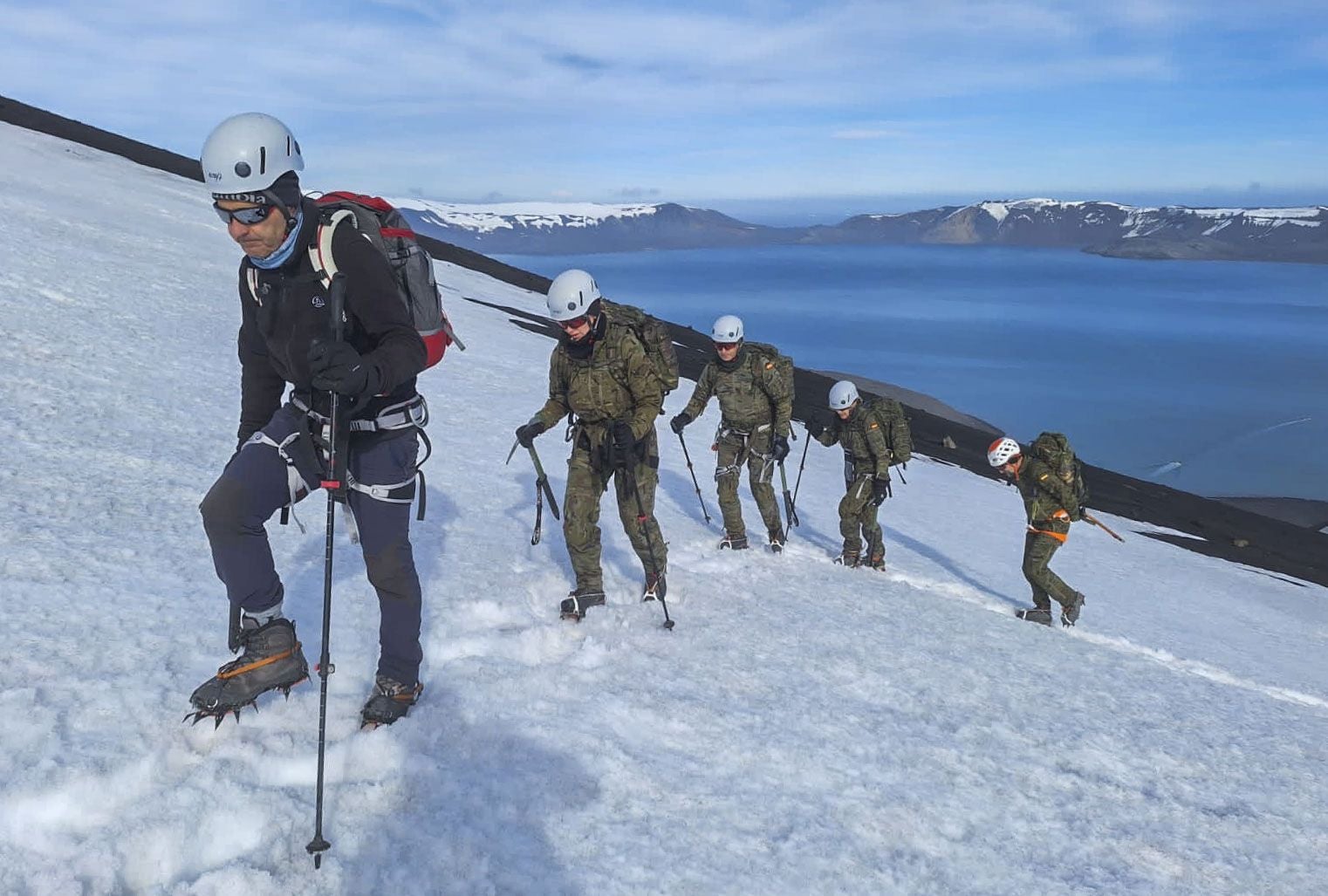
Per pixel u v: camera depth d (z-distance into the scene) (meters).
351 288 2.98
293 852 2.71
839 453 19.30
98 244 16.81
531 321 34.28
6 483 5.55
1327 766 4.98
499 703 3.93
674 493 10.89
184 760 3.07
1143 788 4.23
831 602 6.75
